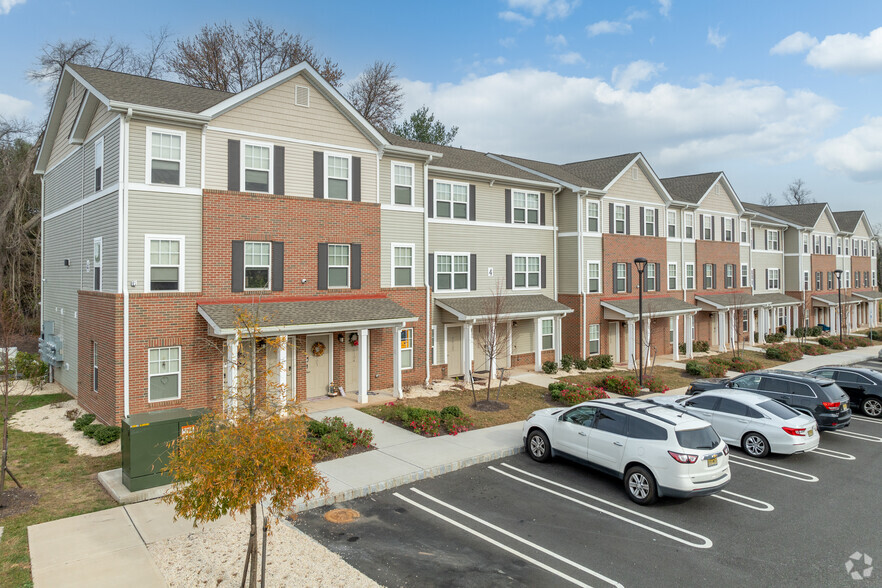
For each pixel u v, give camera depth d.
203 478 6.78
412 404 18.95
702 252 36.56
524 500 11.23
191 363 16.11
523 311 24.55
